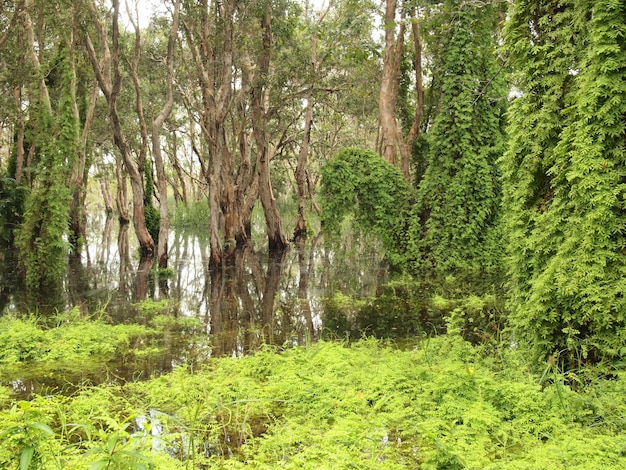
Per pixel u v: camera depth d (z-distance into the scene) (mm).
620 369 5109
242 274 16844
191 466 3982
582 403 4621
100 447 3148
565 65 5969
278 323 10117
